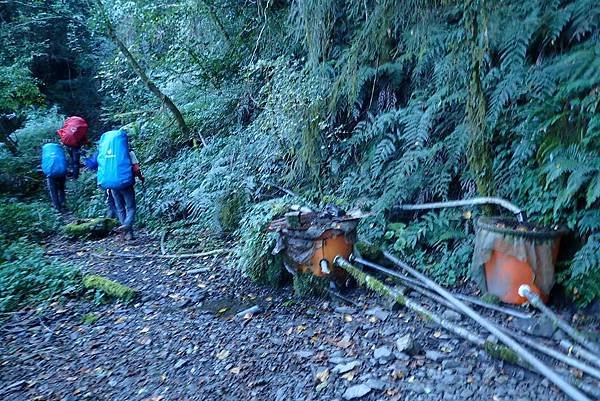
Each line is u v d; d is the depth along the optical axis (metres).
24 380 3.30
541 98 4.05
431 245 4.69
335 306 4.09
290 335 3.64
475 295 3.97
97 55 14.25
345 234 4.29
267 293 4.54
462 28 4.55
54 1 12.31
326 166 6.09
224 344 3.60
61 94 16.58
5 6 12.73
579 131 3.76
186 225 7.38
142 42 9.34
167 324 4.06
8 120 13.34
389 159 5.55
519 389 2.72
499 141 4.52
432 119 5.05
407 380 2.91
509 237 3.62
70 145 9.89
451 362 3.05
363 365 3.12
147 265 5.75
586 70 3.68
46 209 8.47
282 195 6.41
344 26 6.17
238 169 6.79
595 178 3.48
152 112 10.24
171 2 8.80
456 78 4.82
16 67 11.57
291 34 6.91
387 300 3.94
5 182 10.78
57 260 5.95
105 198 8.83
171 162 8.98
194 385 3.09
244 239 5.05
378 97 5.92
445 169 4.79
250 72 7.36
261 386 3.01
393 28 5.42
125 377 3.27
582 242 3.70
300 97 5.92
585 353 2.83
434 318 3.41
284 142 6.41
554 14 4.18
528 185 4.04
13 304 4.66
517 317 3.49
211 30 8.64
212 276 5.12
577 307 3.54
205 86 9.05
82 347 3.77
